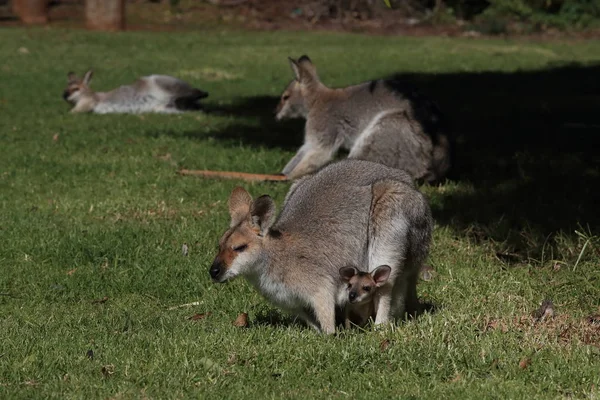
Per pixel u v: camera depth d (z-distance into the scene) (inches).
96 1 1588.3
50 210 532.7
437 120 613.3
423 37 1644.9
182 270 425.7
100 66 1250.6
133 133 793.6
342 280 332.5
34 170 632.4
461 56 1402.6
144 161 661.9
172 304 395.2
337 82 1109.7
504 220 497.7
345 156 685.9
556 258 446.3
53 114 906.7
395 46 1499.8
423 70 1246.9
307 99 634.8
